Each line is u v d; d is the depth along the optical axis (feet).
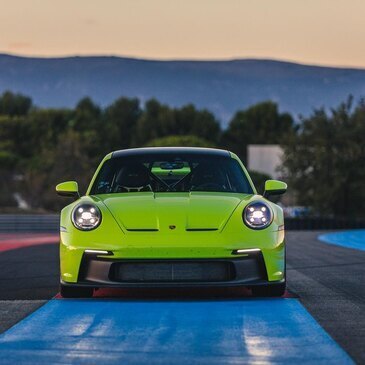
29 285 76.13
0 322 51.93
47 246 151.43
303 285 74.13
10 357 40.63
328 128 472.85
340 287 72.33
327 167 473.26
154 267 57.67
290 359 39.99
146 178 67.31
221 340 45.01
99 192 66.59
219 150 71.97
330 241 184.03
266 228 59.36
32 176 483.92
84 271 59.00
